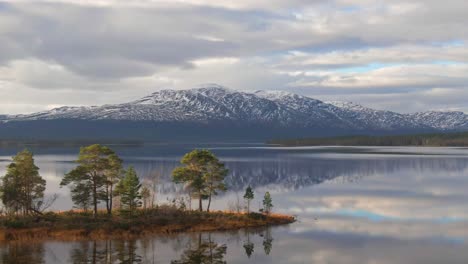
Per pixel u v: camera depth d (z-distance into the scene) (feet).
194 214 298.35
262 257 223.10
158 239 254.06
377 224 291.99
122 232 263.29
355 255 225.56
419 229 276.82
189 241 251.19
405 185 486.38
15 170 276.21
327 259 218.79
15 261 213.66
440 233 266.98
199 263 213.87
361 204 366.22
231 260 218.18
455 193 423.64
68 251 229.66
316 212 332.80
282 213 329.31
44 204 358.23
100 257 221.25
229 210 330.13
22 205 282.97
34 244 241.76
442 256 222.69
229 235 264.11
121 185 288.51
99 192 295.89
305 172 631.56
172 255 225.56
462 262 214.48
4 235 250.57
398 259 218.59
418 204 363.56
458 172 622.54
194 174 307.78
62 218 277.44
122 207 304.71
